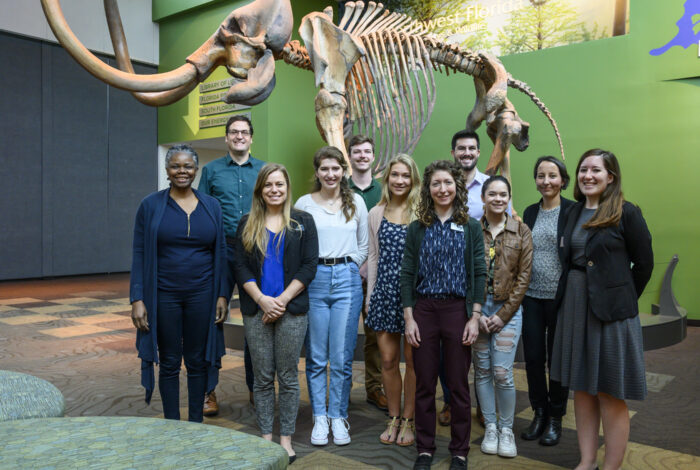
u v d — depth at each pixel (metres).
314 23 4.91
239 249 3.00
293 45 5.10
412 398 3.21
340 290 3.22
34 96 11.49
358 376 4.72
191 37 11.80
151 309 2.87
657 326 5.67
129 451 1.32
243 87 4.29
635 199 7.55
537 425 3.29
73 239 12.17
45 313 7.75
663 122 7.33
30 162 11.48
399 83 5.39
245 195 3.95
